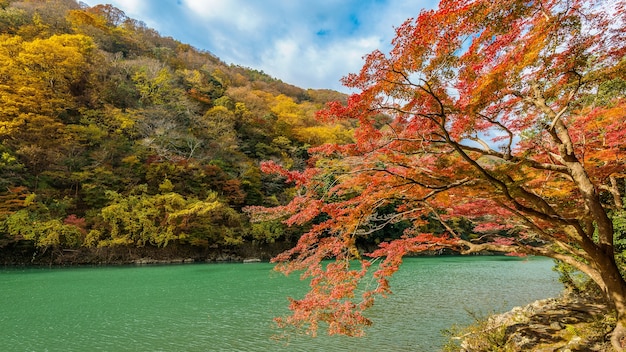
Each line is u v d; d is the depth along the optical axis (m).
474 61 4.16
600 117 6.41
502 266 28.38
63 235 23.73
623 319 4.71
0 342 9.11
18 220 22.09
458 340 8.87
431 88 4.23
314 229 6.17
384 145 5.67
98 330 10.27
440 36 3.79
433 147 6.04
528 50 3.92
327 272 5.55
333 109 4.75
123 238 25.48
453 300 14.62
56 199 25.97
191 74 53.00
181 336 9.88
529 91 5.45
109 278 19.45
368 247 35.75
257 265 28.02
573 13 4.00
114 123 33.97
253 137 46.44
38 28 40.16
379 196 5.46
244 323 11.24
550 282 19.53
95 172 27.92
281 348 9.00
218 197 33.03
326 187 6.29
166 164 31.55
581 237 4.93
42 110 29.16
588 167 6.24
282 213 6.55
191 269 24.41
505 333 7.73
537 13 4.26
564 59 4.49
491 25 3.83
